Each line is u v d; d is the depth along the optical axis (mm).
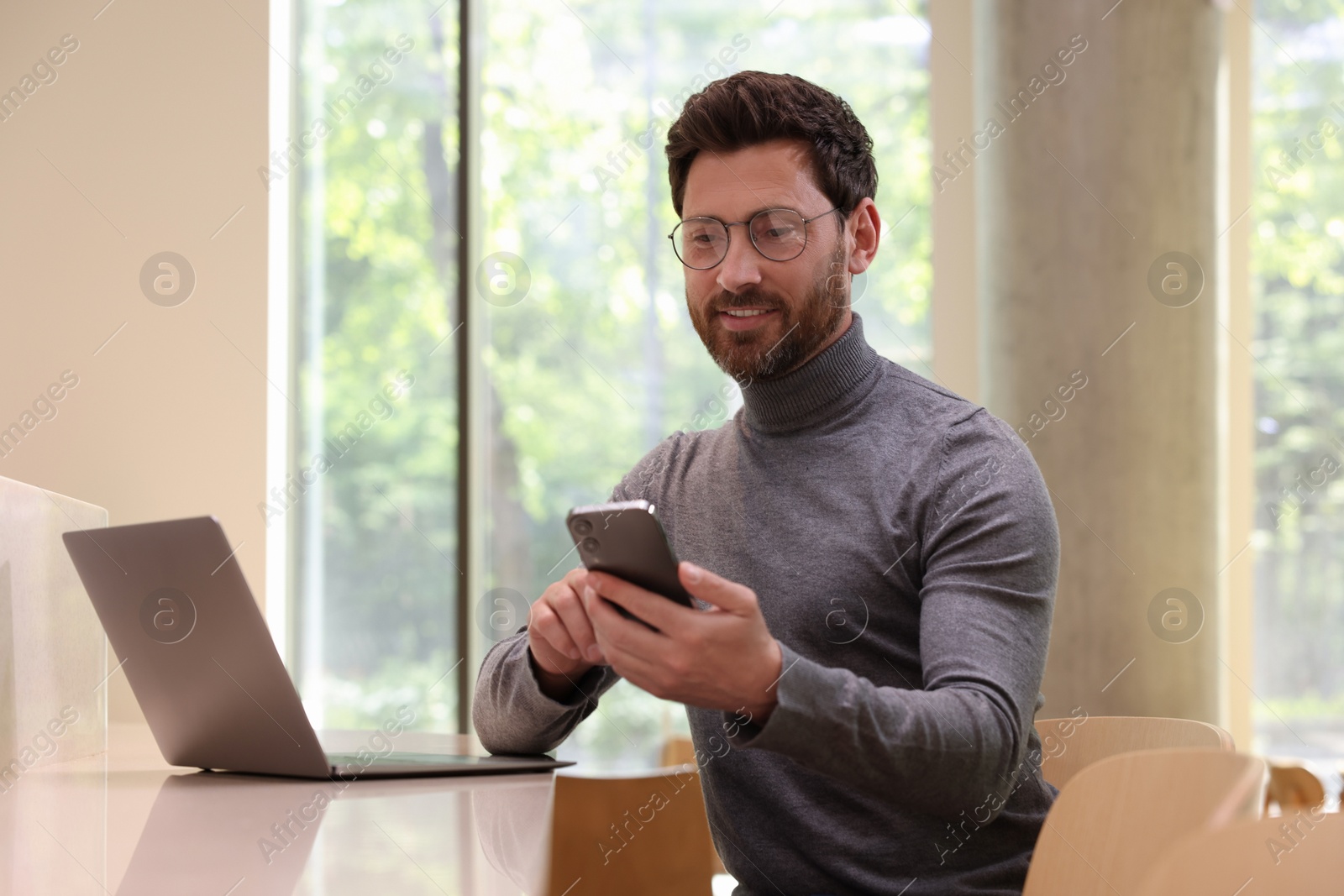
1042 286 2699
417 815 853
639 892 1124
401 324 3469
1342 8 3219
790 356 1155
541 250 3469
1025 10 2730
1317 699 3191
